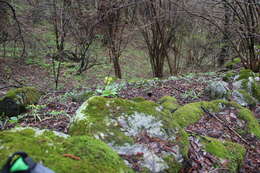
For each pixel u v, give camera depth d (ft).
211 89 18.02
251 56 21.62
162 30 29.76
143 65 45.19
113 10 30.86
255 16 19.95
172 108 14.62
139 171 6.86
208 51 38.01
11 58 33.35
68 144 5.64
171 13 26.66
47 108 14.98
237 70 25.99
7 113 13.05
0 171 3.75
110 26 32.50
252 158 10.75
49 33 42.39
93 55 40.32
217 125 13.01
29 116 13.26
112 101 8.92
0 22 30.68
